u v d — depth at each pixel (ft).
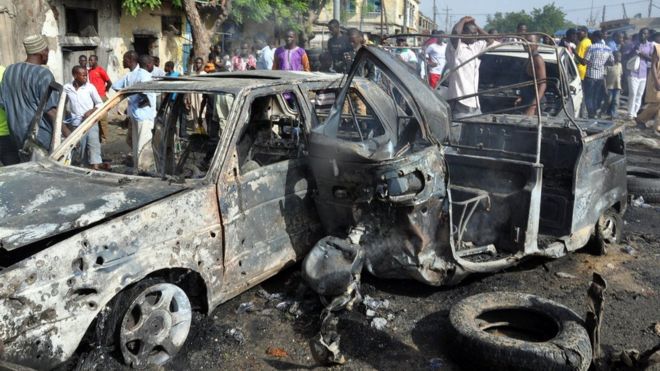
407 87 13.21
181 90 14.60
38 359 9.89
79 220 10.73
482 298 13.10
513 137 18.15
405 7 88.89
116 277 10.71
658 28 80.43
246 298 14.47
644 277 16.34
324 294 12.85
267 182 13.66
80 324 10.30
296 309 13.74
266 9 59.41
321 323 11.91
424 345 12.61
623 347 12.57
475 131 18.90
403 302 14.48
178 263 11.72
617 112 47.19
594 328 11.42
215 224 12.45
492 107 25.90
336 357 11.65
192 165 15.69
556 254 15.69
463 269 13.88
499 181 15.75
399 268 13.58
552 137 17.08
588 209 16.53
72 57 42.93
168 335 11.78
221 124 15.19
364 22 97.81
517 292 14.62
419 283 15.44
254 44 61.05
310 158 13.79
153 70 28.02
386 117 16.02
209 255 12.34
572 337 11.25
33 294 9.77
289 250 14.30
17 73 18.81
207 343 12.50
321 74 16.83
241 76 15.99
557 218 16.24
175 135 16.39
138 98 21.38
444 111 13.80
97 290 10.48
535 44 16.07
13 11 33.73
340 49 35.14
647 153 33.88
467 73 22.40
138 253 11.07
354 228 13.51
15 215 11.12
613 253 18.11
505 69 26.35
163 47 51.70
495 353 11.09
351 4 97.71
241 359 12.03
